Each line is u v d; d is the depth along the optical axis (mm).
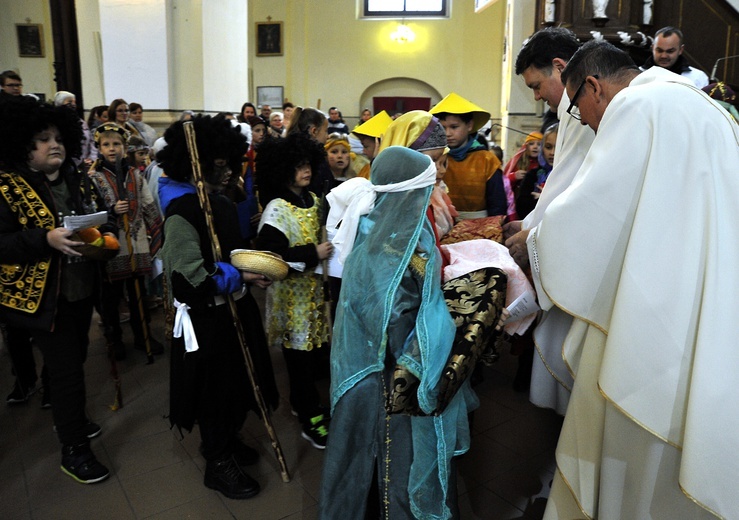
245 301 2342
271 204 2496
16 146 2160
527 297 1777
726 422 1375
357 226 1690
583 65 1742
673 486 1533
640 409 1480
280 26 14883
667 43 3525
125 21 7117
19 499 2289
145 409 3033
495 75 14906
